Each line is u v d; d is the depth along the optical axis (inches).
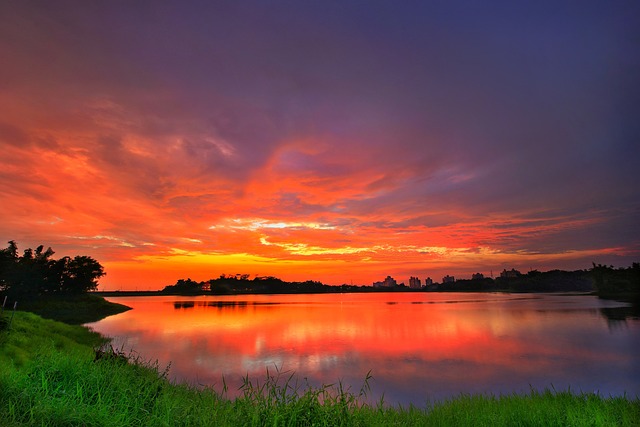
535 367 1279.5
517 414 449.7
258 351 1619.1
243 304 7401.6
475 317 3622.0
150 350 1555.1
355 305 6796.3
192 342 1875.0
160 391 350.3
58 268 4003.4
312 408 316.2
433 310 4955.7
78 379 325.4
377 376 1119.6
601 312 3946.9
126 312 4244.6
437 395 896.9
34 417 247.9
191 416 293.3
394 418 386.6
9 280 3353.8
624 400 544.7
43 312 3314.5
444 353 1582.2
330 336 2188.7
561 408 468.8
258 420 292.4
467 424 420.2
